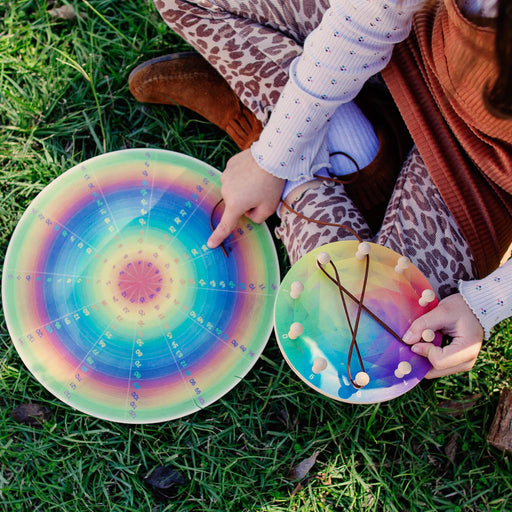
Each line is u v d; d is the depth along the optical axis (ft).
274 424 4.09
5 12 4.62
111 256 3.94
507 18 2.07
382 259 3.39
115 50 4.60
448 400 4.22
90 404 3.74
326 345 3.23
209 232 4.06
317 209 3.59
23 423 3.93
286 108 3.25
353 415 4.02
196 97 4.23
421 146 3.37
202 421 3.97
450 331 3.27
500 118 2.43
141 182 4.11
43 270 3.89
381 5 2.63
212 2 3.58
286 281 3.34
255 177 3.53
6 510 3.76
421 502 3.98
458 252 3.43
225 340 3.89
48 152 4.37
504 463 4.10
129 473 3.88
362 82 3.18
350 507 3.91
